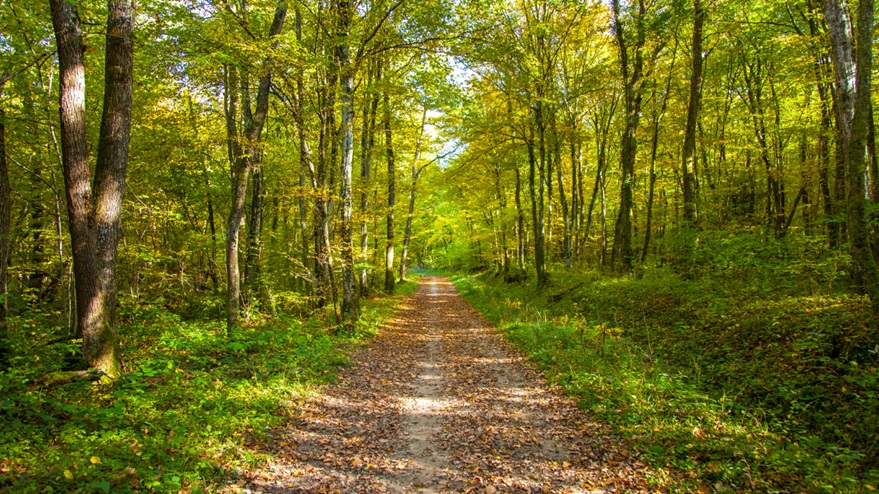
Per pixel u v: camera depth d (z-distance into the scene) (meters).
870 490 3.71
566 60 20.28
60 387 5.46
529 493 4.30
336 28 11.13
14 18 7.48
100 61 10.20
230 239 10.46
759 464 4.27
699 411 5.55
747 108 16.88
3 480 3.46
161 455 4.28
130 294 12.29
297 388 7.11
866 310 6.57
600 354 8.79
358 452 5.29
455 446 5.49
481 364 9.71
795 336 6.92
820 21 11.99
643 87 15.55
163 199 14.47
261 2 10.88
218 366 7.71
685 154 12.63
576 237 24.58
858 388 5.33
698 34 12.42
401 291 26.67
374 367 9.37
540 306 16.38
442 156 23.25
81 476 3.68
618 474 4.52
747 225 13.32
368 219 14.41
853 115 7.22
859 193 6.68
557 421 6.12
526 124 18.89
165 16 7.83
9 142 9.87
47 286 12.97
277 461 4.85
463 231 39.50
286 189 13.24
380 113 18.50
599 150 22.75
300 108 11.74
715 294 10.12
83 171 6.30
